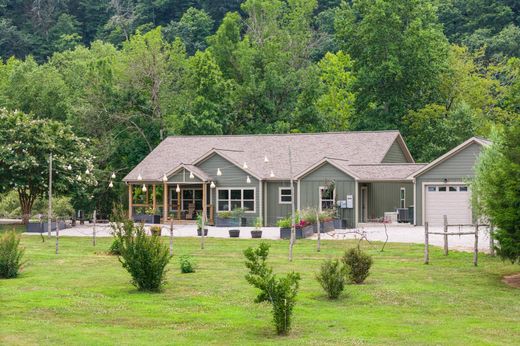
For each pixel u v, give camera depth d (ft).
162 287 83.71
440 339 59.72
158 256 82.28
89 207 203.62
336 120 256.11
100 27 403.54
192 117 226.79
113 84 238.68
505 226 86.28
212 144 198.18
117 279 89.76
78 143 179.83
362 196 174.91
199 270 96.73
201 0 392.47
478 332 62.23
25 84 242.37
